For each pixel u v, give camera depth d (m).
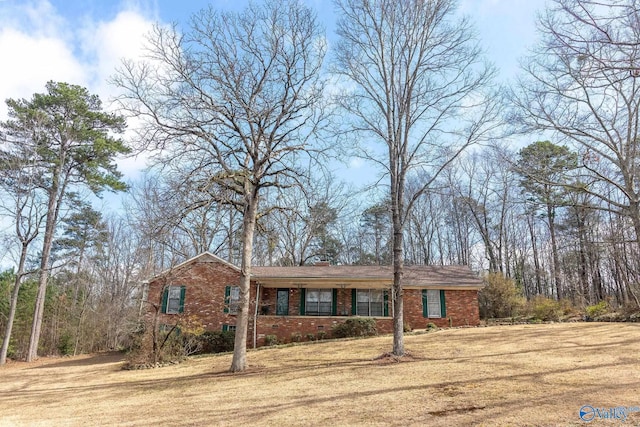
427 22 16.36
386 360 14.54
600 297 32.56
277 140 16.50
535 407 7.88
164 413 9.73
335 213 34.59
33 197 25.45
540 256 40.75
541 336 17.66
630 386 9.00
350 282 24.67
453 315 23.61
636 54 7.30
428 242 43.84
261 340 23.33
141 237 27.44
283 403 9.78
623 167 16.59
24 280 29.59
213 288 24.42
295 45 16.64
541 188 25.34
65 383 15.71
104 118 27.17
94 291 35.50
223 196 16.22
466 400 8.78
